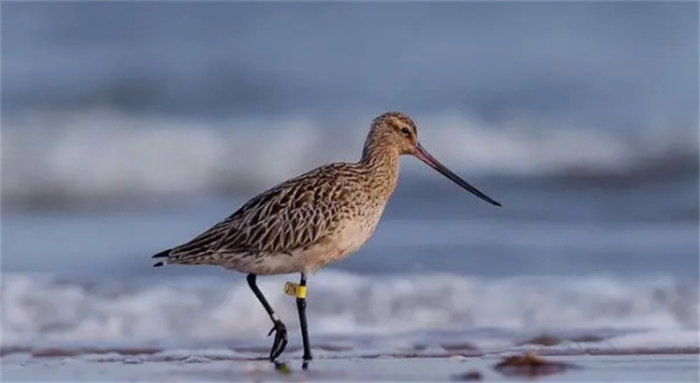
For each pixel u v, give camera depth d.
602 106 29.52
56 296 15.29
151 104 30.48
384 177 13.11
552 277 16.62
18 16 34.38
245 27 34.56
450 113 29.16
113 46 33.84
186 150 26.42
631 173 25.91
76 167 25.86
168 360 12.48
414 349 12.91
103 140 26.62
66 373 11.80
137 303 14.99
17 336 13.89
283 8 34.59
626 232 20.59
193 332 14.19
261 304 13.92
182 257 12.41
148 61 33.03
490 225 21.28
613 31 33.44
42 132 27.11
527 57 32.56
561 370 11.62
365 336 13.69
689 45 33.12
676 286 15.67
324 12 35.16
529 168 25.94
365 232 12.92
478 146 26.81
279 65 32.69
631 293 15.27
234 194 26.02
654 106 29.28
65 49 33.53
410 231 20.56
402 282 15.72
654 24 33.69
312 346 13.17
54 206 24.61
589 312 14.64
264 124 27.95
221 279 16.27
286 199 12.52
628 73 31.45
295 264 12.59
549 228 20.95
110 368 12.03
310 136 27.20
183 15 34.53
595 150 26.41
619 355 12.37
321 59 33.38
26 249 19.66
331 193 12.62
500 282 16.05
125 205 24.67
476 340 13.34
